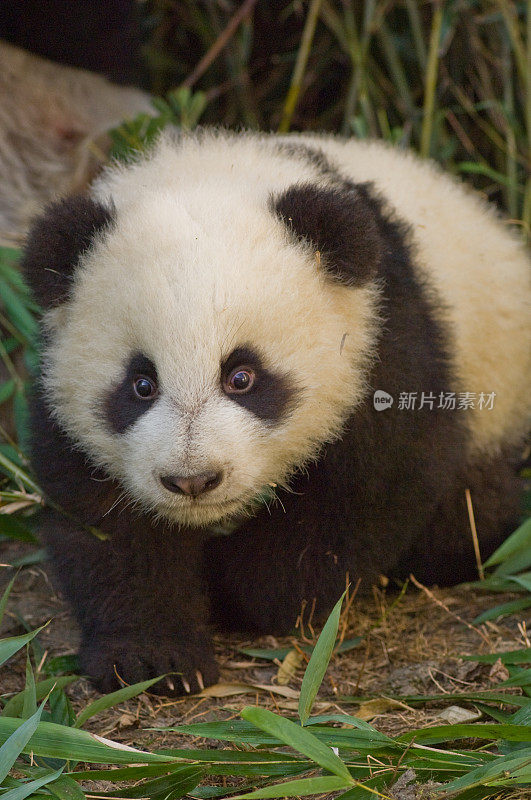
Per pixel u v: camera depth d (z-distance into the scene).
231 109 13.82
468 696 5.87
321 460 6.68
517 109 12.70
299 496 6.92
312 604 7.24
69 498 6.59
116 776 5.04
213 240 5.98
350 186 7.13
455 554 8.35
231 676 6.93
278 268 6.03
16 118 11.73
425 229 7.61
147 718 6.20
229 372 5.95
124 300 5.93
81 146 11.42
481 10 12.48
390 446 6.59
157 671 6.53
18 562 8.07
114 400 6.10
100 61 13.52
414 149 12.57
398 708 6.11
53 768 5.44
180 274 5.81
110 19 13.28
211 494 5.89
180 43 14.28
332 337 6.25
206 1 13.43
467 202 8.77
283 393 6.10
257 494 6.67
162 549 6.70
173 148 7.61
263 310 5.90
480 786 4.88
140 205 6.43
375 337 6.48
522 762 4.65
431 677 6.45
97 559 6.64
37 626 7.39
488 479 8.37
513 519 8.79
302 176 6.97
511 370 8.38
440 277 7.46
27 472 8.59
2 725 5.21
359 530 6.93
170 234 6.03
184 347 5.75
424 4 12.73
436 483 6.97
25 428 7.27
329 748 4.74
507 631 7.27
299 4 12.45
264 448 6.13
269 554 7.18
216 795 5.25
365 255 6.15
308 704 5.19
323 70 13.71
